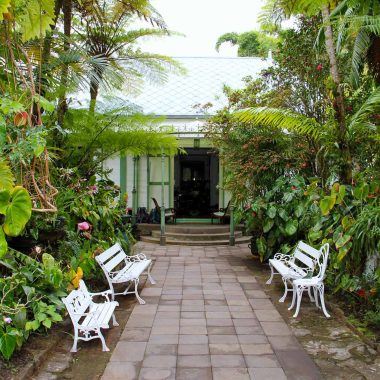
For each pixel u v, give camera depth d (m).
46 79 5.07
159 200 12.48
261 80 8.02
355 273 4.76
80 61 5.33
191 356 3.74
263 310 5.10
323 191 5.74
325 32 5.67
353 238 4.50
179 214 13.65
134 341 4.08
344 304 5.08
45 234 4.73
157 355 3.76
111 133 6.80
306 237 6.65
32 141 3.48
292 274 5.27
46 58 5.12
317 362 3.62
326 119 6.77
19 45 3.98
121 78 6.36
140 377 3.34
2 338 3.15
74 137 6.53
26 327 3.42
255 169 7.59
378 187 4.64
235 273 7.20
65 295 4.19
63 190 5.44
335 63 5.67
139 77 7.78
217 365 3.56
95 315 4.04
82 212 5.64
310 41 6.90
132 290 6.03
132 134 6.86
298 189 6.86
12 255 3.98
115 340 4.11
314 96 7.07
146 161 12.38
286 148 7.50
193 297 5.69
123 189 12.11
